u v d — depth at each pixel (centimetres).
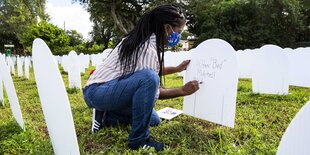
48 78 124
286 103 299
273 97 332
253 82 362
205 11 2366
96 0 2217
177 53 623
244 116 245
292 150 77
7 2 3070
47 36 2122
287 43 2228
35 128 218
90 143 185
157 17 183
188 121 237
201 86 226
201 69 226
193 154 163
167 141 183
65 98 110
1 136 195
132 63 176
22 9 3083
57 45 2155
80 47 2766
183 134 196
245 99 319
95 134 196
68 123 113
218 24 2275
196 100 232
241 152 158
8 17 3086
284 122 224
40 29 2120
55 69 112
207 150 170
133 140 172
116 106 180
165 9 183
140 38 180
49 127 148
